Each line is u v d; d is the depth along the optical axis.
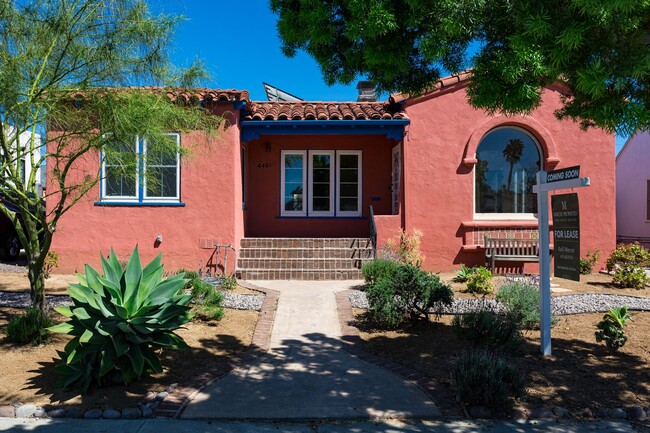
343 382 5.46
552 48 4.76
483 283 9.61
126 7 6.46
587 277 11.77
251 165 14.27
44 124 6.71
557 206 6.09
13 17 6.17
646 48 4.57
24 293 9.57
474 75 6.01
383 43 5.95
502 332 6.41
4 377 5.38
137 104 6.25
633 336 6.95
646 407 4.77
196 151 10.47
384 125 12.45
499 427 4.48
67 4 6.29
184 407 4.82
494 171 12.83
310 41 6.72
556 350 6.40
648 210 19.34
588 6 4.17
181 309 5.44
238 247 12.02
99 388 5.14
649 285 10.67
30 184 6.77
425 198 12.48
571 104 6.41
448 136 12.52
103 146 6.39
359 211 14.38
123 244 11.64
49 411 4.65
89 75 6.35
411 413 4.72
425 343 6.74
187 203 11.66
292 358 6.23
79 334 5.14
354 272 11.43
